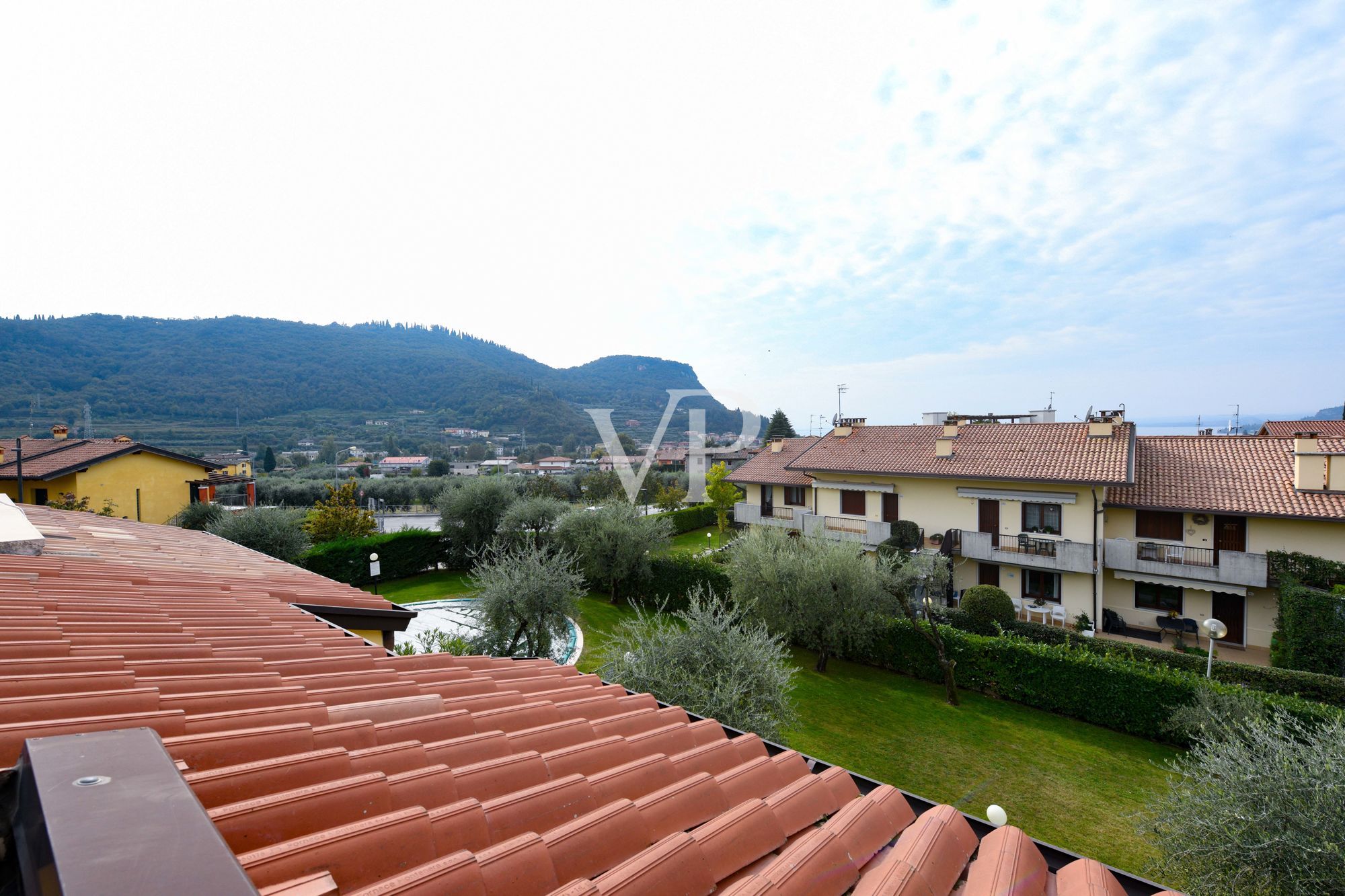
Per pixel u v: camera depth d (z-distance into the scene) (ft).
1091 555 60.80
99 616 14.26
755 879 7.48
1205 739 30.94
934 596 60.85
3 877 3.70
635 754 11.68
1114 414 68.85
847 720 43.80
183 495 92.53
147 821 3.25
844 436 92.22
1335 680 40.29
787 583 52.65
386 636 27.35
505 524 79.56
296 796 7.21
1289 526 55.06
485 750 10.42
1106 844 30.55
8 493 74.79
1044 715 45.09
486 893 6.39
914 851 8.63
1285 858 19.63
